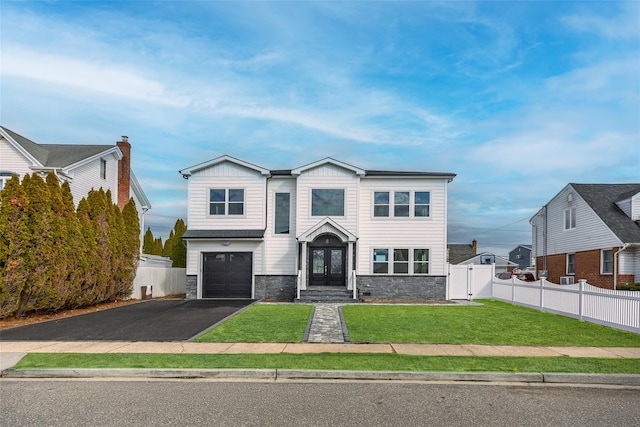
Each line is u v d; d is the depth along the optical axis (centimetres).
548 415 579
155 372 766
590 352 923
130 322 1338
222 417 562
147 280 2319
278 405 610
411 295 2225
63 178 2208
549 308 1623
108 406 604
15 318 1403
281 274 2250
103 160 2636
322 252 2255
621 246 2295
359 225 2256
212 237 2191
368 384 720
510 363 820
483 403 627
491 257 5191
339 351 916
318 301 2064
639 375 749
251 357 857
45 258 1452
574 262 2770
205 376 761
